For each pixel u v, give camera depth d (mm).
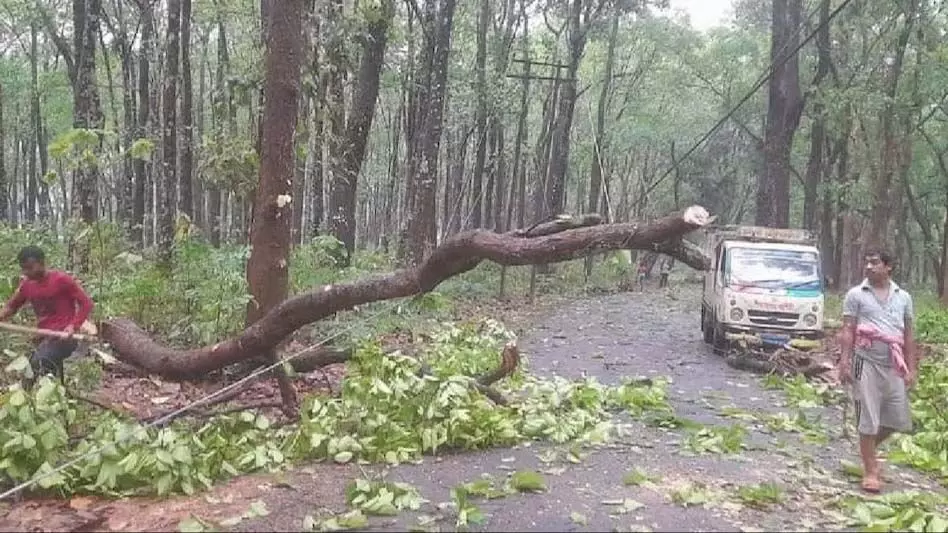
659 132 53375
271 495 6621
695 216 7172
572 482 7184
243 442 7926
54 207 49938
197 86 44656
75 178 18297
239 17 24750
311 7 16031
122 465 6660
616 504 6613
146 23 25172
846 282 46844
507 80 36188
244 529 5848
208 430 8133
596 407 10062
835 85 34031
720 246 18422
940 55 30141
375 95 22500
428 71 25516
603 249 7656
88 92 17688
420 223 24250
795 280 17078
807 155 46625
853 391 7848
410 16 29266
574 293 32906
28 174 52375
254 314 11344
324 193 26375
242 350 9359
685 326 23297
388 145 45531
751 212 68938
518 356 10070
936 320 20891
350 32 19297
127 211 28156
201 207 35625
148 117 25703
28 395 7145
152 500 6562
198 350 9758
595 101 55688
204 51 36156
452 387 8320
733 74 46844
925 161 42125
